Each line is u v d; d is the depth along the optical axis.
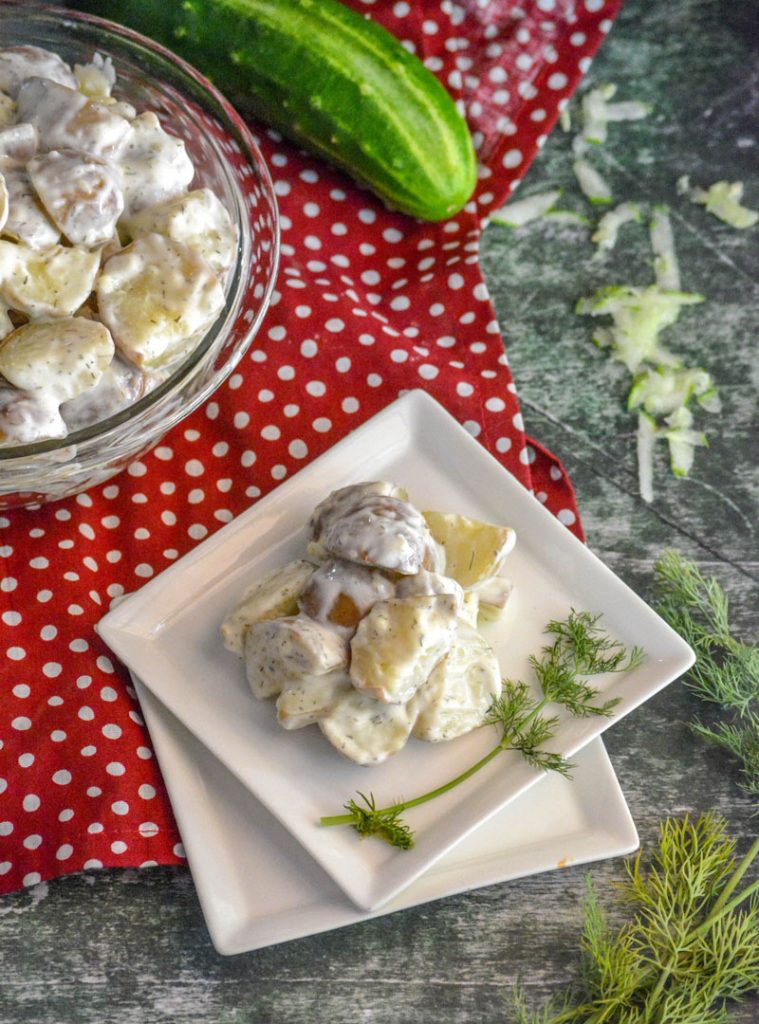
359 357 0.69
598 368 0.71
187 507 0.66
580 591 0.63
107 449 0.58
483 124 0.75
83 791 0.59
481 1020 0.58
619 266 0.74
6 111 0.59
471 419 0.68
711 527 0.68
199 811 0.59
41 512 0.65
